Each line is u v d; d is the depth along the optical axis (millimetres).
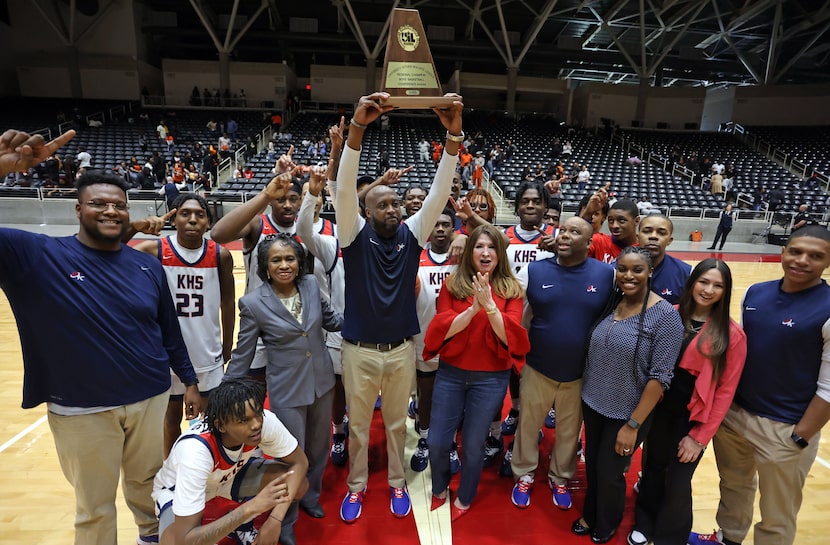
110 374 1610
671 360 1849
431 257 2688
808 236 1661
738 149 17703
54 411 1601
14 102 17188
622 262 1926
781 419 1760
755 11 18062
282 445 1772
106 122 16281
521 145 17438
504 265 2154
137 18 18328
